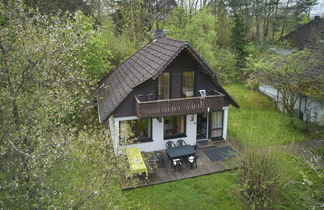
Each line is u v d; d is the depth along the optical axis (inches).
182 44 524.4
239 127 716.0
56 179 274.1
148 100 559.5
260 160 411.8
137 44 994.1
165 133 608.1
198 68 587.5
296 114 794.2
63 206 247.4
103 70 721.0
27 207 234.1
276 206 405.7
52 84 347.9
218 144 625.3
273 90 919.7
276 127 695.7
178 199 438.6
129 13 1104.8
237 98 954.7
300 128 696.4
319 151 585.0
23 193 240.7
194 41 1069.1
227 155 568.1
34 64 320.2
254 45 1312.7
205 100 563.2
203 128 642.8
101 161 343.9
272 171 405.1
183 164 540.4
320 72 673.6
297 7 1515.7
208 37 1079.0
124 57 889.5
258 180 407.5
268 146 449.7
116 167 364.8
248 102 913.5
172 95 591.8
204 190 460.8
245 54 1202.0
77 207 253.0
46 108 305.3
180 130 615.2
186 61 575.8
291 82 733.9
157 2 1274.6
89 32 473.4
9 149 249.9
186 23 1141.1
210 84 609.6
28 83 334.3
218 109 579.8
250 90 1044.5
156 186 471.8
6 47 310.2
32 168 245.1
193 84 602.9
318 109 715.4
